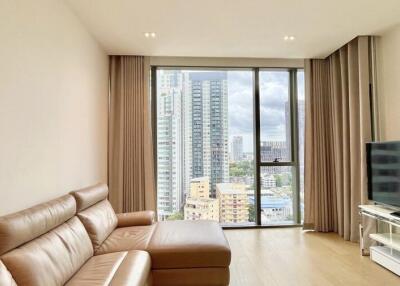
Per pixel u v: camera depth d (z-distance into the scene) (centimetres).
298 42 350
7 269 134
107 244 240
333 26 308
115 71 397
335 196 398
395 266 260
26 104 190
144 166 390
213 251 227
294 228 420
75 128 275
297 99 436
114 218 290
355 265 283
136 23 294
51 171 225
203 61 412
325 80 414
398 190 276
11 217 149
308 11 274
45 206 182
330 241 359
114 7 261
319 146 408
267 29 312
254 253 318
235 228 419
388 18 292
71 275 177
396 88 318
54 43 231
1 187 164
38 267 149
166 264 224
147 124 393
